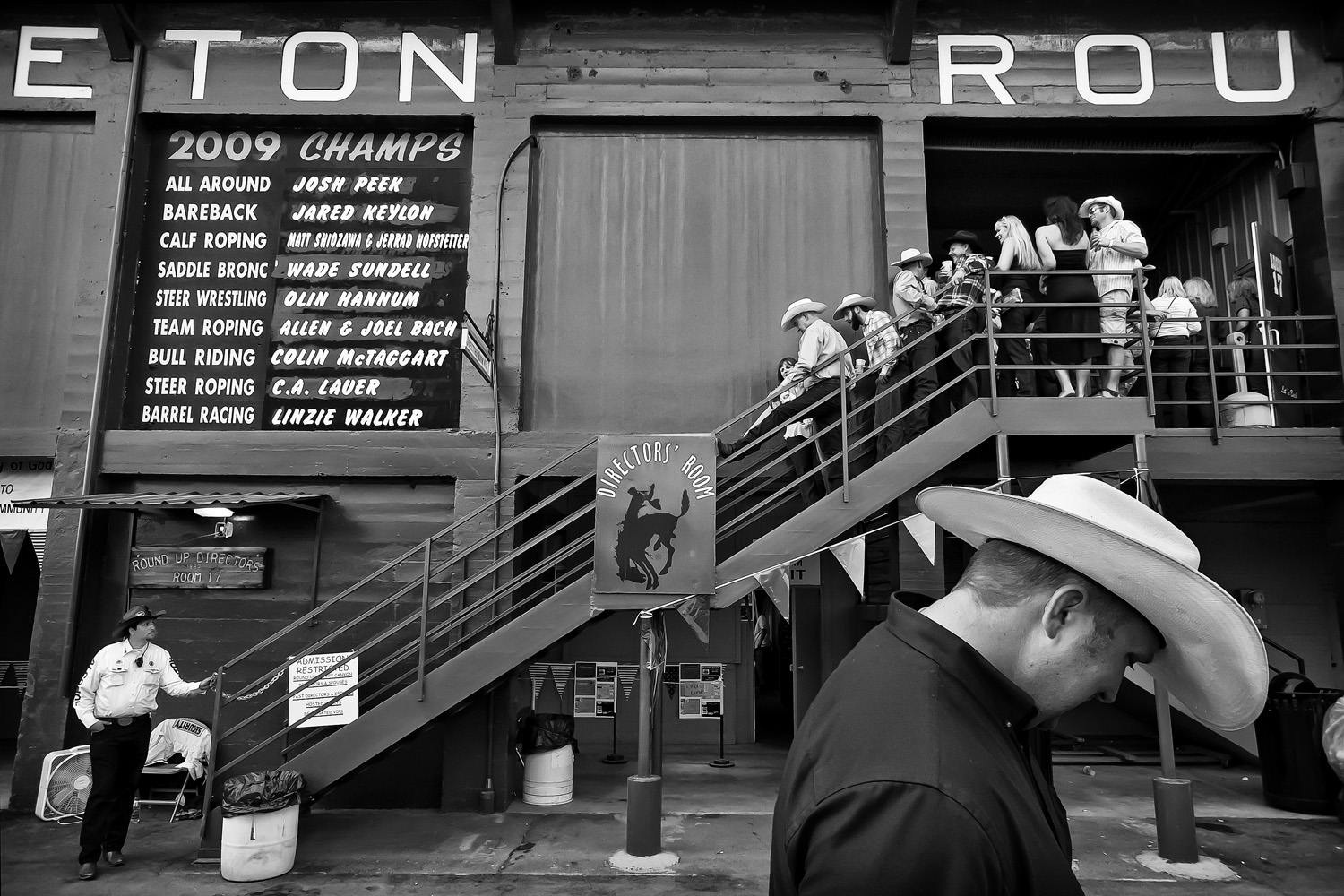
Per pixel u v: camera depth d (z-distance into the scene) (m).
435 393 7.89
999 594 1.32
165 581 7.46
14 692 10.36
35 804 7.03
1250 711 1.38
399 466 7.55
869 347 7.12
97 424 7.56
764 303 8.02
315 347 7.95
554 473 7.54
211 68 8.16
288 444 7.59
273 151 8.26
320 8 8.23
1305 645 9.23
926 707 1.15
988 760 1.12
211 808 5.78
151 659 5.76
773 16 8.27
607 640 9.80
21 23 8.19
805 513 5.98
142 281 8.03
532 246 8.09
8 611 10.48
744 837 6.24
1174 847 5.59
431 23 8.23
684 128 8.30
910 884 0.99
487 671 6.15
